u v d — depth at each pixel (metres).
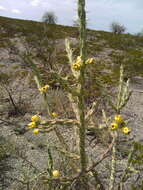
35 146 3.64
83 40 1.30
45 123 1.38
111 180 1.82
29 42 9.70
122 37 23.48
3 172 2.98
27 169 3.03
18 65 8.79
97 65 11.01
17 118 4.75
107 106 5.17
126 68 11.09
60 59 8.10
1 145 3.35
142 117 5.76
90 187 2.25
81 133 1.46
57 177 1.47
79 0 1.24
